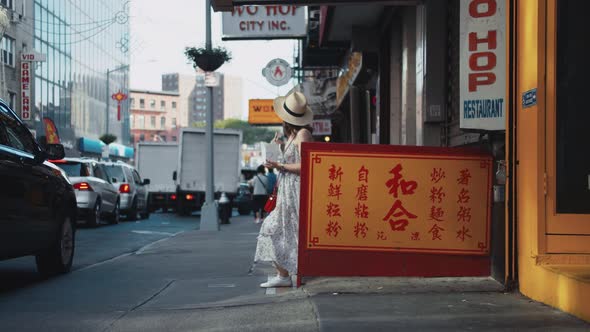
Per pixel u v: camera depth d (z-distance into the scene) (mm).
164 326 5438
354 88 22812
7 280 8422
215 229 18719
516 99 6336
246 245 12992
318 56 26531
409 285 6805
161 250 12344
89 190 19500
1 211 7059
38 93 46719
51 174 8688
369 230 6863
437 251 6855
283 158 7066
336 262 6891
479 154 6871
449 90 11562
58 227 8727
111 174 23875
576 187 5902
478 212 6859
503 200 6598
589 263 5914
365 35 18047
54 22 49500
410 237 6859
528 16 6051
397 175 6867
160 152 35625
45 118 45844
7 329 5410
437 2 11562
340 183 6875
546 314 5422
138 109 146750
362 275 6879
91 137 62531
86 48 60125
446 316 5402
